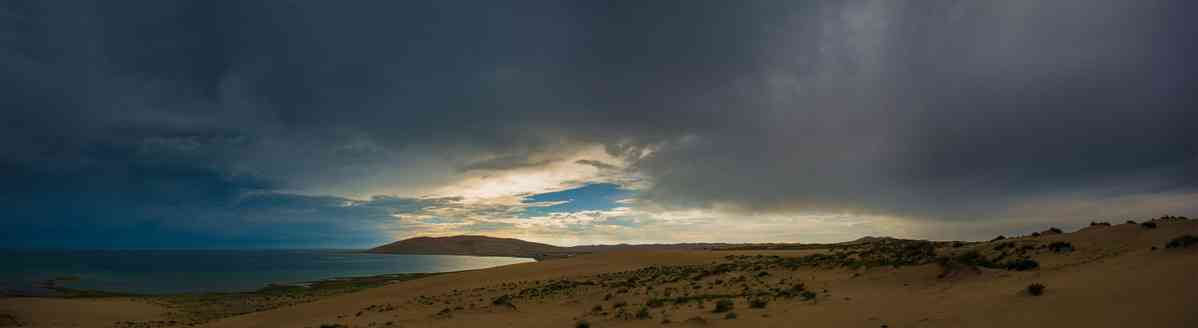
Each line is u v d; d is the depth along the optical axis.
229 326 40.50
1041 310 14.63
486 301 39.66
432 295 53.12
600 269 70.06
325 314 42.56
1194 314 11.07
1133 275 16.69
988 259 33.66
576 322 23.88
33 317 48.44
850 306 21.78
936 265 28.94
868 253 45.53
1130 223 34.28
